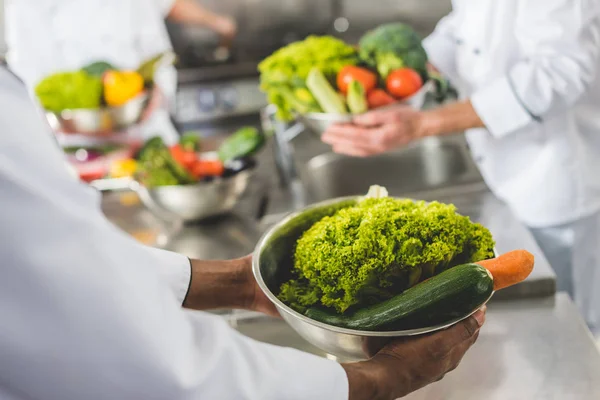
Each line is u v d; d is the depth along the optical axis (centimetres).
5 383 62
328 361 75
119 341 60
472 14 160
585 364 98
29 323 59
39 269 58
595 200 166
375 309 78
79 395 62
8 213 57
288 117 160
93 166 183
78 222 60
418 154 174
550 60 143
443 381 97
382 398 76
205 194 145
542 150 163
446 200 149
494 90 147
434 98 164
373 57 154
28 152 60
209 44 287
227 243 143
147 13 250
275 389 69
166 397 63
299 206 157
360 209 88
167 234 149
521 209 171
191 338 66
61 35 243
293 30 291
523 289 112
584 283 175
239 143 157
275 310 99
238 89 272
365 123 143
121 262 62
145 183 147
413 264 82
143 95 196
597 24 143
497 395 94
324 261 83
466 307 76
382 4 289
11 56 241
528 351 102
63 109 191
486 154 172
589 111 161
